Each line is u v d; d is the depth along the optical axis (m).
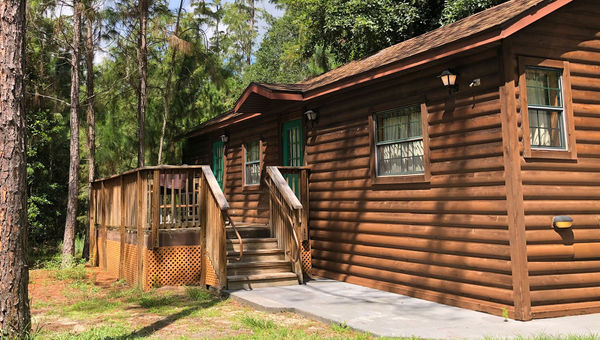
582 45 6.71
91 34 14.28
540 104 6.41
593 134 6.64
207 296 7.81
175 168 8.71
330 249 9.59
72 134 13.04
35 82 16.16
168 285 8.66
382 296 7.54
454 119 6.87
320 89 9.28
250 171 12.86
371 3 18.66
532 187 6.07
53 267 12.04
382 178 8.16
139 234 8.89
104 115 16.12
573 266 6.20
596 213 6.48
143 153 15.00
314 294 7.71
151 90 17.50
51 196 16.70
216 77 16.78
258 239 9.34
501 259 6.09
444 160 7.02
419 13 18.80
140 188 8.94
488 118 6.34
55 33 14.67
